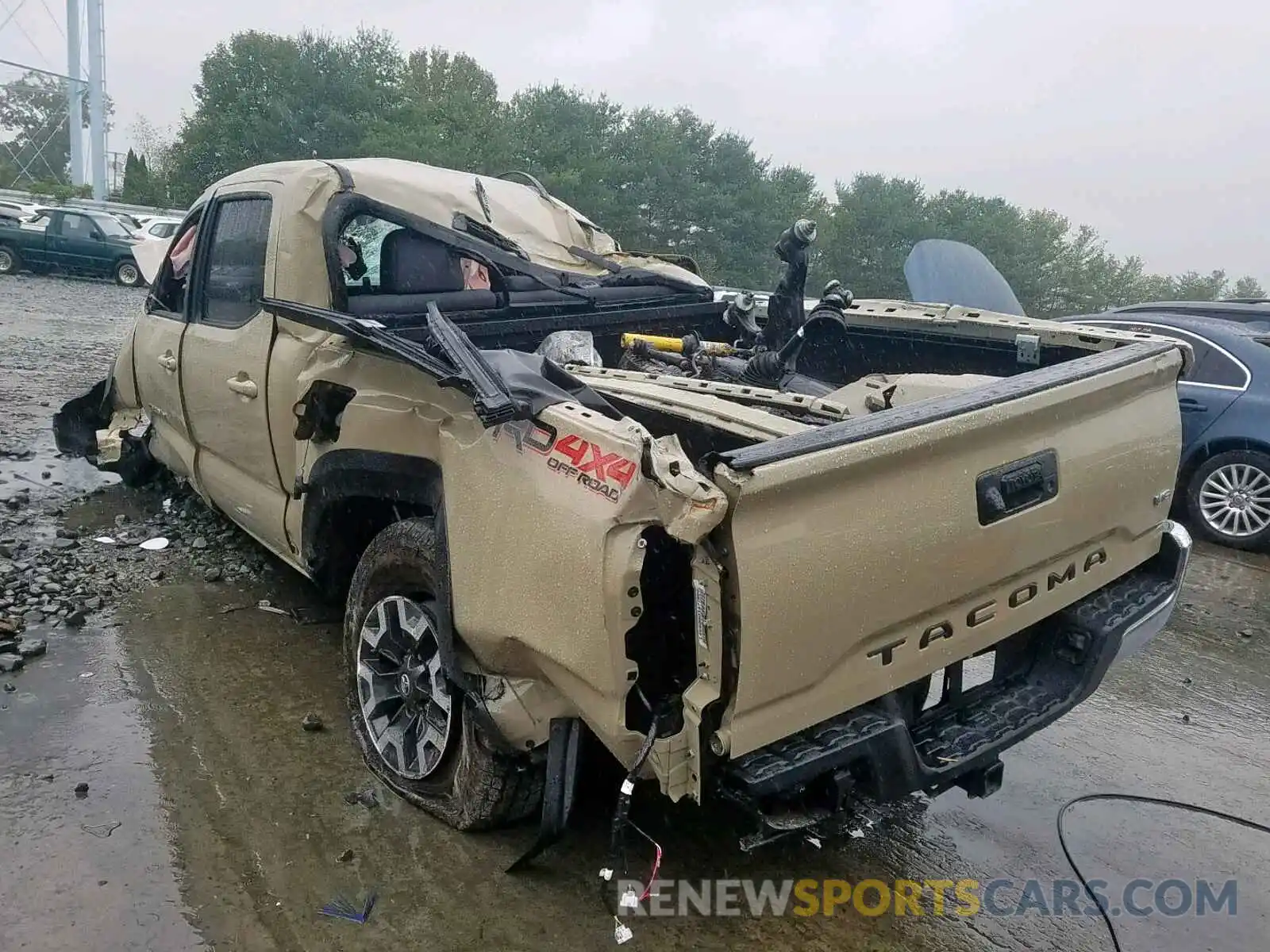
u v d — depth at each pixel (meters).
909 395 3.43
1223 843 3.26
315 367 3.43
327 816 3.01
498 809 2.82
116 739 3.37
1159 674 4.71
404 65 42.97
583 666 2.25
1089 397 2.80
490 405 2.31
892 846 3.13
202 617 4.39
